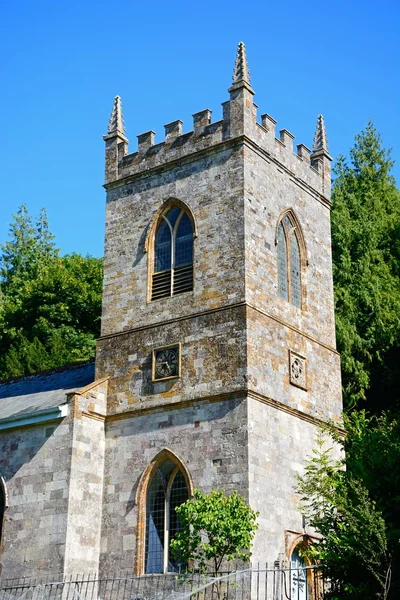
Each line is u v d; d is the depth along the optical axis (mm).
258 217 37125
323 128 44312
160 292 38094
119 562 34344
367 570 24516
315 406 37594
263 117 39250
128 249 39844
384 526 24000
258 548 31594
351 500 26266
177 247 38312
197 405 34500
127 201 40719
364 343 53344
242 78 38031
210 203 37469
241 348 34094
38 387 44000
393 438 28125
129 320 38375
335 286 53812
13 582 34656
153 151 40438
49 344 69312
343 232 55250
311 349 38562
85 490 35250
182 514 29188
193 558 29234
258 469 32719
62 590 33062
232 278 35594
